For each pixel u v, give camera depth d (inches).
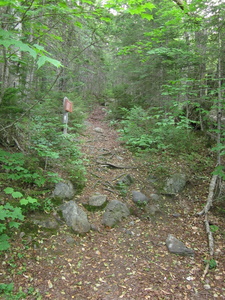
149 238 187.6
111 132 437.4
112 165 283.1
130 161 306.5
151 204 228.8
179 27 254.8
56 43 241.0
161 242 184.4
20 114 195.9
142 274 149.5
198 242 187.6
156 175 269.4
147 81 419.2
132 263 158.9
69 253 157.2
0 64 203.8
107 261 157.4
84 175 248.5
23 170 188.2
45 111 253.3
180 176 262.7
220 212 225.9
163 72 381.7
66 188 206.7
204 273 153.4
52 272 139.4
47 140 225.3
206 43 258.7
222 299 133.4
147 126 350.0
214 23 227.5
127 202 224.1
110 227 191.6
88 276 142.0
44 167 216.7
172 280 146.6
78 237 173.2
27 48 76.8
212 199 236.1
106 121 511.2
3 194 173.6
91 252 162.9
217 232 199.2
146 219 210.1
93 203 207.9
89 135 397.7
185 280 147.4
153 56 362.6
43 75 279.4
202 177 270.5
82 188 225.0
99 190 232.4
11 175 166.7
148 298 129.9
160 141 307.3
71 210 184.5
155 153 312.8
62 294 126.0
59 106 345.7
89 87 770.8
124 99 490.0
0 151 167.6
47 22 210.5
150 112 396.2
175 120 375.2
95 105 678.5
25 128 199.5
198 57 259.3
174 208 230.7
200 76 294.8
